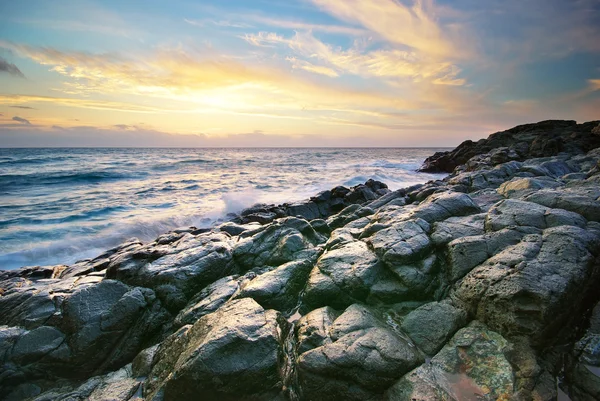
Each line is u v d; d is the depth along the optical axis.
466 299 7.31
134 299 8.46
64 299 8.49
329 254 9.67
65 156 71.94
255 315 7.01
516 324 6.26
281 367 6.38
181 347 6.96
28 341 7.52
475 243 8.50
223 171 49.00
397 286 8.14
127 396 6.40
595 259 7.40
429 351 6.54
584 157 23.48
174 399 5.94
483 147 44.66
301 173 47.22
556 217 8.89
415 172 48.97
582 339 6.25
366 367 5.88
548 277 6.66
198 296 9.25
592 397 5.29
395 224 10.30
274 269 9.63
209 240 11.95
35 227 20.75
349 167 56.81
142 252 10.41
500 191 14.12
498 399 5.31
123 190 31.97
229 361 5.93
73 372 7.61
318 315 7.46
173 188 33.53
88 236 19.69
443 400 5.34
